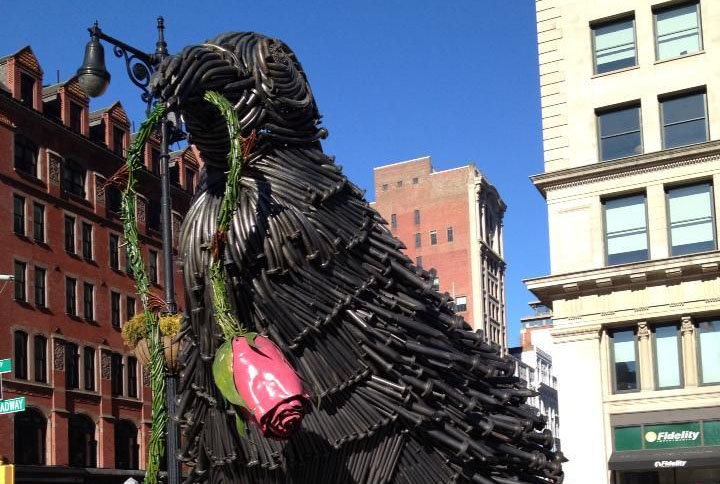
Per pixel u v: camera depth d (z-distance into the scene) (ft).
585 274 73.41
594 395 72.59
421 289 11.89
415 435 11.04
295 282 10.93
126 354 117.70
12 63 103.14
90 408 108.58
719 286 69.00
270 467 10.75
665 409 70.49
